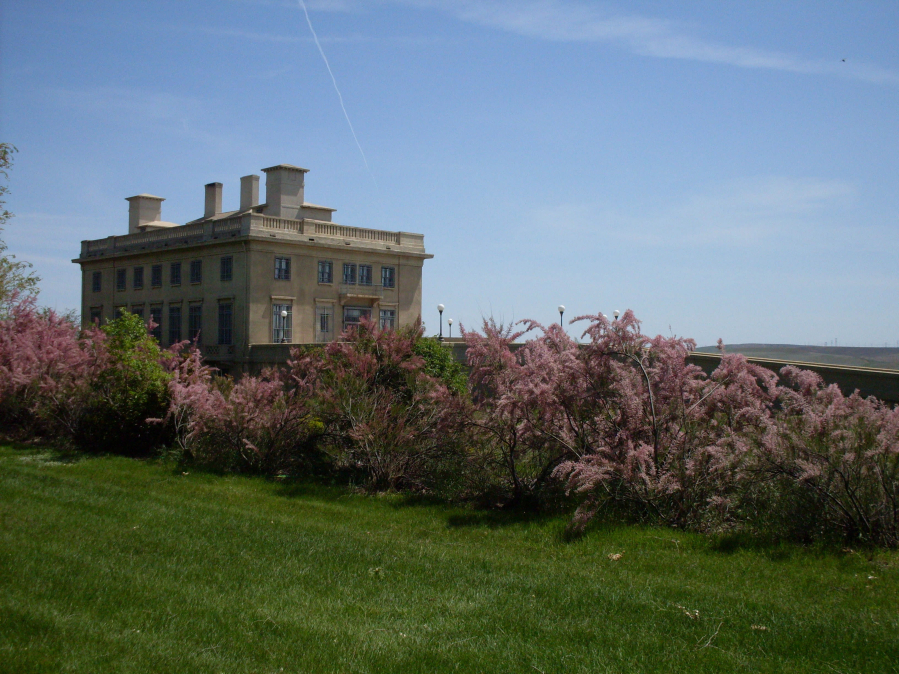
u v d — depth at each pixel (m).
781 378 15.73
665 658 6.14
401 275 53.94
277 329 47.78
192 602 7.65
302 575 8.77
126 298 56.06
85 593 7.84
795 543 9.89
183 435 19.75
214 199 59.34
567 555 10.01
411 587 8.37
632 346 12.21
